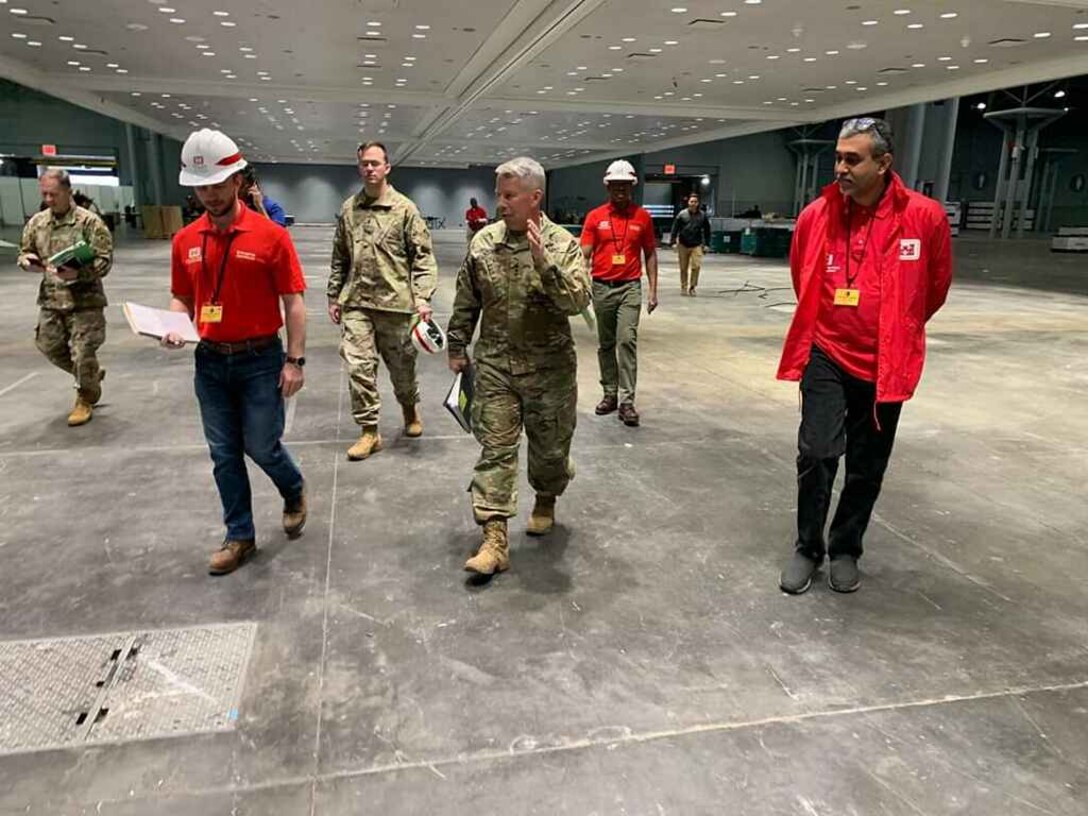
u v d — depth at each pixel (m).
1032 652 2.84
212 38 17.05
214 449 3.23
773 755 2.27
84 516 3.83
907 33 15.42
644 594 3.20
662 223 47.69
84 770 2.15
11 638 2.78
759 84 22.36
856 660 2.76
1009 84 19.83
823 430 3.10
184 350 7.86
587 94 24.62
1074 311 12.35
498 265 3.15
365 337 4.69
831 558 3.37
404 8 14.30
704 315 11.73
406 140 39.41
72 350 5.20
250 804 2.04
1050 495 4.39
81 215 5.13
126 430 5.21
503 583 3.26
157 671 2.60
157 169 38.41
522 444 5.06
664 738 2.33
